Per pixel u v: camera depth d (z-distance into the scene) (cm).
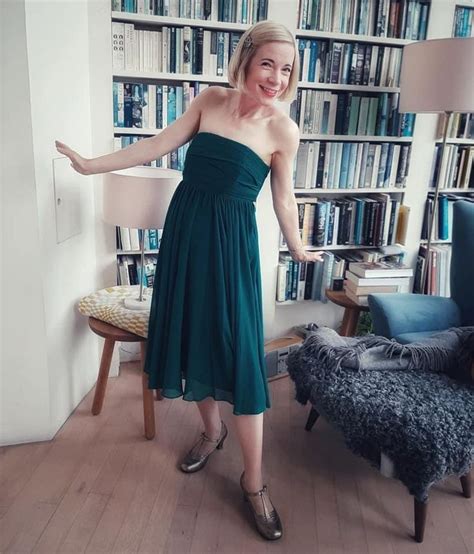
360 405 149
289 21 214
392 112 237
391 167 247
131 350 252
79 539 144
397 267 231
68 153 147
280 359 244
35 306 171
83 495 161
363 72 230
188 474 174
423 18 231
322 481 173
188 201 141
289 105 226
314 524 154
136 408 213
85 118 199
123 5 200
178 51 210
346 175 243
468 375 177
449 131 248
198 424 204
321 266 252
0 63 147
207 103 141
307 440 196
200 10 207
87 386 222
